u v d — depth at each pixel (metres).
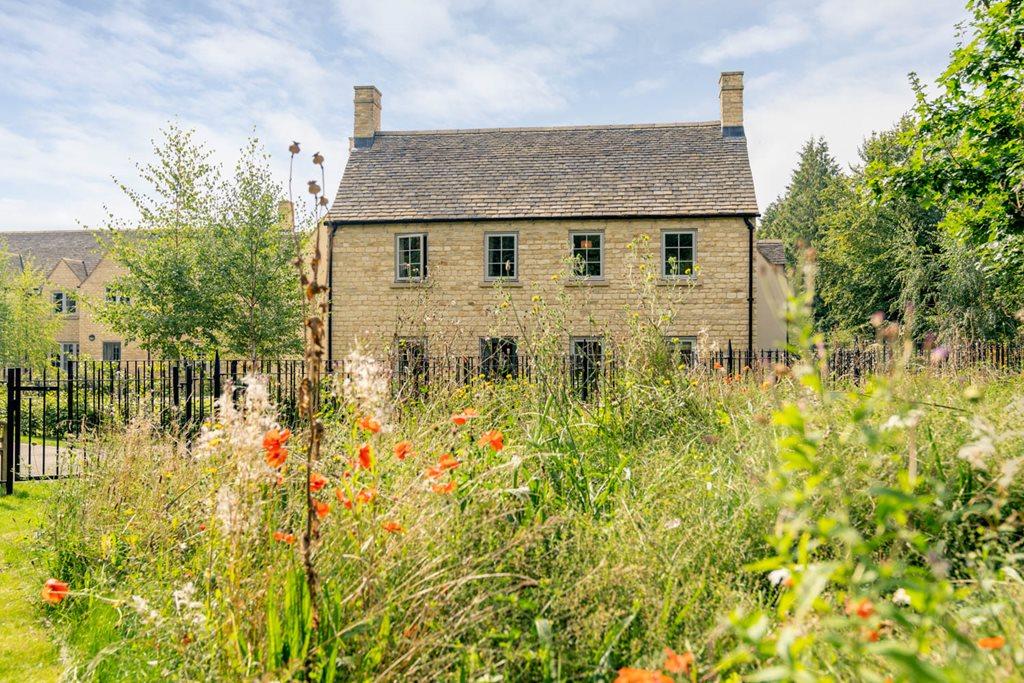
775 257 29.56
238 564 2.76
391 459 4.16
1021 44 13.17
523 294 18.48
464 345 16.30
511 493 3.85
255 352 17.30
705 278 17.92
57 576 4.37
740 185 18.59
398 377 6.59
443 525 3.32
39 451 10.53
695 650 2.53
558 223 18.52
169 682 2.90
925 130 14.37
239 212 17.25
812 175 60.16
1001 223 13.63
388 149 21.34
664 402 6.05
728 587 2.90
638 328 7.11
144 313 16.81
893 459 3.09
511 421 5.59
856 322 31.67
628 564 3.09
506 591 3.02
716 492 3.81
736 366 11.47
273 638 2.52
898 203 29.44
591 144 20.70
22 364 25.72
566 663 2.66
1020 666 1.90
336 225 19.02
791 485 3.06
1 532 5.75
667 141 20.41
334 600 2.72
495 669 2.66
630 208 18.34
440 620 2.84
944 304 23.16
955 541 3.07
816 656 2.17
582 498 4.15
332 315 18.91
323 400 5.91
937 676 1.33
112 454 5.31
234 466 3.38
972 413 3.67
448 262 18.78
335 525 3.16
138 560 3.89
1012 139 13.34
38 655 3.54
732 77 20.25
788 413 1.75
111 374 8.48
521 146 20.95
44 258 39.72
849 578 1.72
